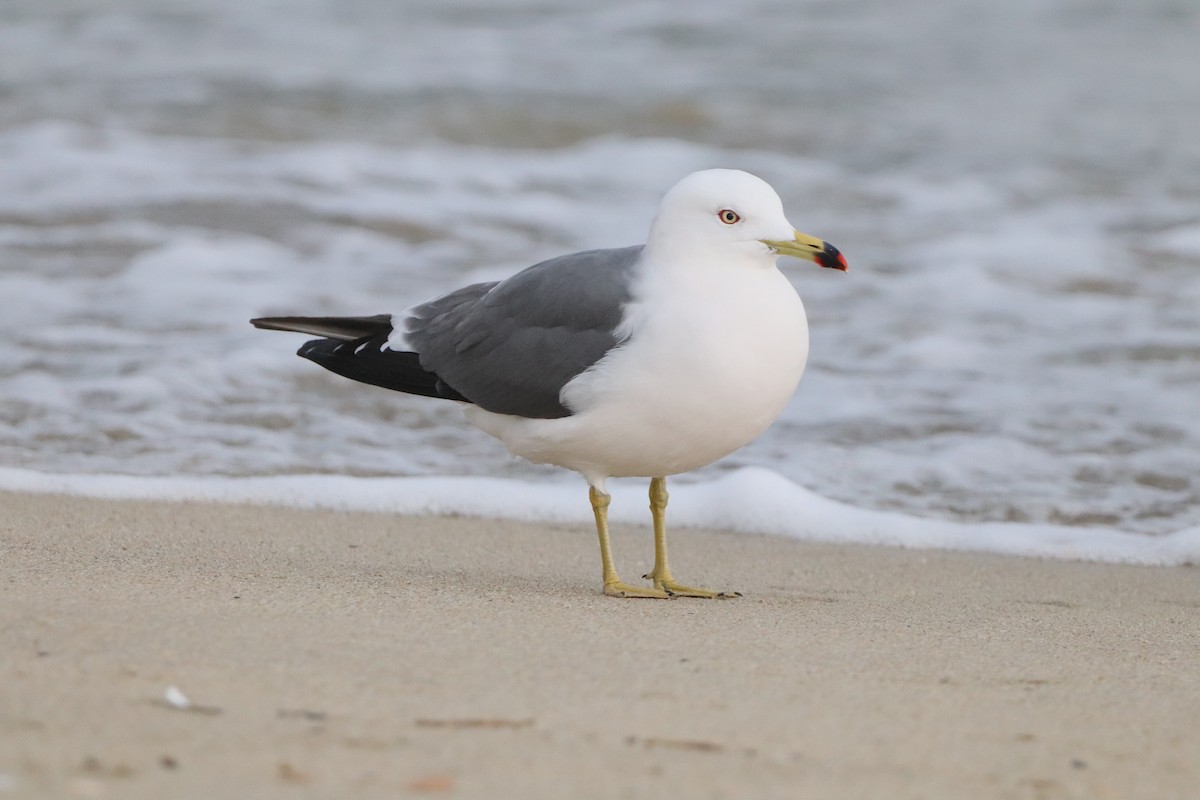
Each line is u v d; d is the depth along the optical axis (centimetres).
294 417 1346
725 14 3369
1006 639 799
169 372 1423
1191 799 530
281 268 1797
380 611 779
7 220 1950
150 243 1872
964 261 1894
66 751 504
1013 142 2489
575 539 1088
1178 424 1350
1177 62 2992
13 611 719
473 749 535
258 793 473
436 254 1875
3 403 1334
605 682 650
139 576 841
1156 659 763
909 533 1132
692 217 870
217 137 2414
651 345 859
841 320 1662
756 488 1179
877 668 708
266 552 967
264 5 3441
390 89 2744
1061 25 3272
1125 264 1888
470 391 926
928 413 1380
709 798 496
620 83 2822
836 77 2895
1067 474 1248
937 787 526
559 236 1970
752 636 771
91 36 3125
